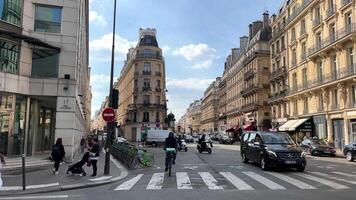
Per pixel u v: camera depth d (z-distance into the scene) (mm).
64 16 22844
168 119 69812
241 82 82000
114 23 17703
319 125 42125
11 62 20641
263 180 13625
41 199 10133
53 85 22031
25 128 21688
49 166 18828
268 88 66938
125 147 21625
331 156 30969
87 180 13797
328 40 40062
